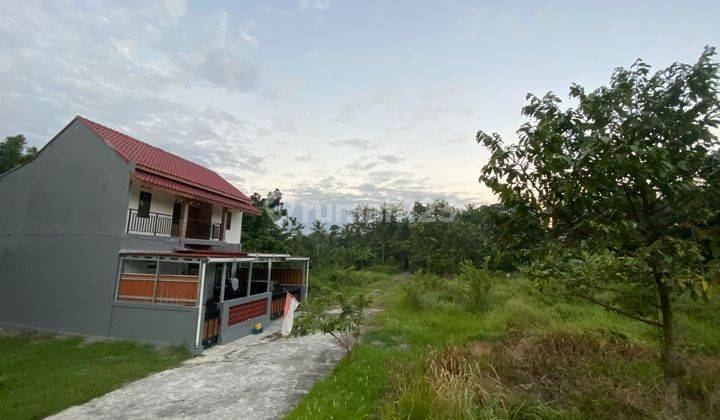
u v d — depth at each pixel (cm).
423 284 1596
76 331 1080
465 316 1168
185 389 646
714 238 266
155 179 1248
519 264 376
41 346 973
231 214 1838
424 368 559
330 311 1445
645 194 308
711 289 250
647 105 319
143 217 1223
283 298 1474
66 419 545
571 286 353
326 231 4781
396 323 1072
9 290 1195
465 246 3575
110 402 602
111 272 1077
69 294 1117
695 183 291
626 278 335
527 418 405
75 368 788
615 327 733
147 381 705
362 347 791
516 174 313
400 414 416
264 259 1362
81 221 1156
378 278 3434
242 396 600
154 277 1038
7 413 564
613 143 283
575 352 591
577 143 314
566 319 928
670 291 297
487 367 546
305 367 747
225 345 1009
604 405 391
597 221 288
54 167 1226
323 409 481
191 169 1772
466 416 389
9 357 888
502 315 1053
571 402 414
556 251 319
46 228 1191
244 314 1148
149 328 987
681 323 655
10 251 1219
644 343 593
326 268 3044
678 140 310
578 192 294
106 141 1188
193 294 989
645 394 386
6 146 1981
